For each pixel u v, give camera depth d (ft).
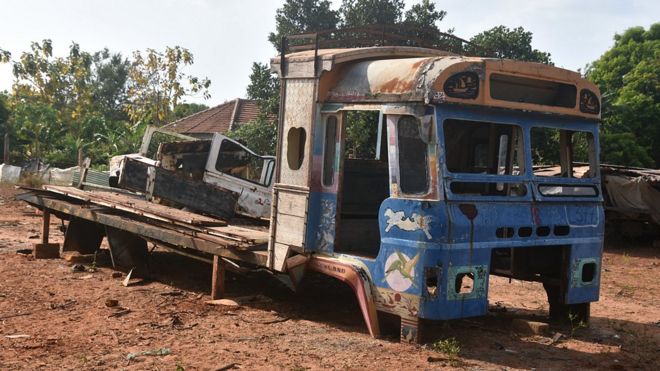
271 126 78.33
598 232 22.26
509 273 23.47
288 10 82.84
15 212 56.18
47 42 122.21
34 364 16.61
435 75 18.17
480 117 19.22
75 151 101.35
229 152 39.06
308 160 21.56
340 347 18.81
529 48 81.87
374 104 19.80
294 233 21.83
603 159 95.14
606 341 21.22
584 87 21.65
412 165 18.86
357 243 24.04
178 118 124.26
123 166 32.99
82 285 26.73
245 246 23.07
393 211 19.10
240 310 23.36
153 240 28.37
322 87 21.48
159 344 18.78
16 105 121.49
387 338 19.86
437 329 21.42
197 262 32.50
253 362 17.25
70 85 125.59
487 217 18.98
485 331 21.72
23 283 26.63
